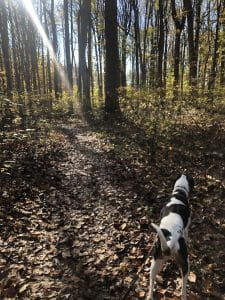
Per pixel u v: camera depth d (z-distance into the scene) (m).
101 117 8.55
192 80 6.53
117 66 8.27
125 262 2.45
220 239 2.70
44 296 2.12
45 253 2.59
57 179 4.20
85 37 11.19
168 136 5.47
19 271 2.36
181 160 4.57
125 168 4.48
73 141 6.30
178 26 8.88
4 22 9.87
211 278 2.25
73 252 2.60
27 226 3.00
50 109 10.31
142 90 6.90
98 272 2.34
